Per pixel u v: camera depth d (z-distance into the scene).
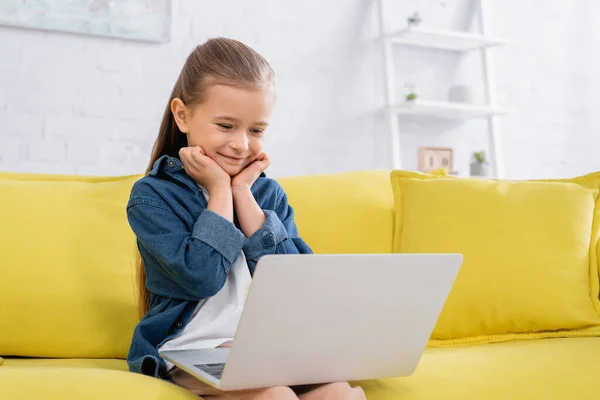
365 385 1.29
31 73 2.60
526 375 1.35
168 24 2.77
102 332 1.56
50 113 2.62
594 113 3.66
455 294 1.74
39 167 2.61
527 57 3.51
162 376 1.30
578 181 1.95
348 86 3.13
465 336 1.75
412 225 1.84
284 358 1.09
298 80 3.03
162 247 1.31
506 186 1.87
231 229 1.33
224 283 1.36
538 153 3.53
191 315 1.37
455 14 3.36
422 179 1.92
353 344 1.15
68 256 1.58
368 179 1.99
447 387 1.29
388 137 3.11
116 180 1.79
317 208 1.86
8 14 2.54
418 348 1.22
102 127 2.70
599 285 1.80
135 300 1.61
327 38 3.09
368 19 3.17
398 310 1.16
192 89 1.42
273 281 1.02
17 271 1.53
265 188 1.58
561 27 3.60
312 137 3.05
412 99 3.09
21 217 1.59
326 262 1.05
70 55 2.65
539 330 1.76
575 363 1.43
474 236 1.78
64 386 1.07
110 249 1.63
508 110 3.21
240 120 1.39
